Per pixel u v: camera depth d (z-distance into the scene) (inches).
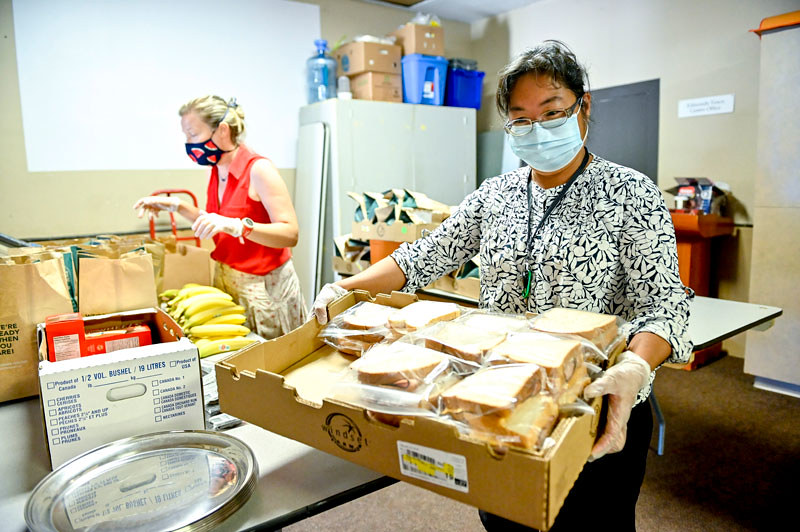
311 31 173.2
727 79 143.5
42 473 40.7
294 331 44.6
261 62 164.1
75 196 138.2
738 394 127.0
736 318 76.3
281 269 92.0
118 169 143.4
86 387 40.1
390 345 37.9
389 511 88.5
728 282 149.6
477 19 208.2
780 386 127.8
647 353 37.7
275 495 36.4
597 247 46.0
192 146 88.3
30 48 128.7
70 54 133.7
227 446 40.0
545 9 185.5
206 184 157.8
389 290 56.1
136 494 35.0
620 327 41.3
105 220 142.9
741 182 143.8
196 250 85.1
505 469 25.9
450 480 28.2
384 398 31.6
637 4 159.9
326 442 33.5
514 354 32.9
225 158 90.3
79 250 67.2
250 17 160.2
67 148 135.9
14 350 53.2
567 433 26.8
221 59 156.6
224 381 38.6
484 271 54.7
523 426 27.3
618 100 168.1
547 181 49.6
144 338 54.2
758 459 98.7
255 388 36.6
